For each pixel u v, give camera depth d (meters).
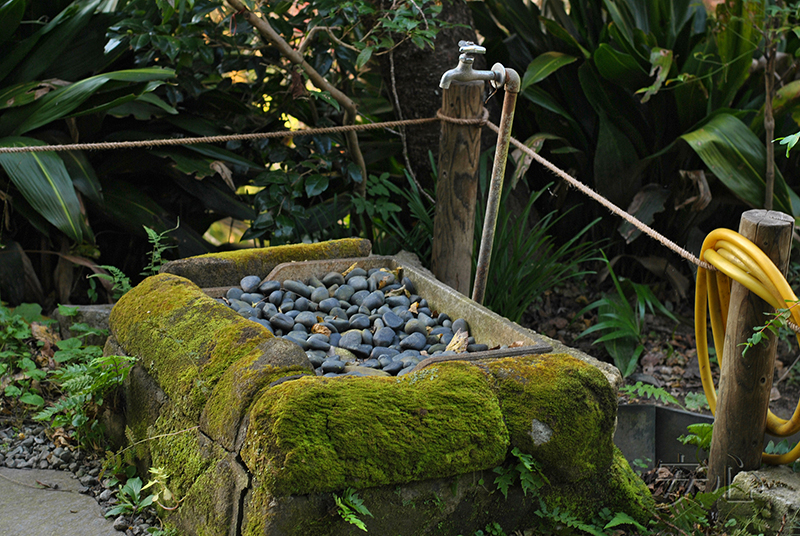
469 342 2.61
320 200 4.25
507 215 3.71
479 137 3.32
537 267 3.78
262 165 4.22
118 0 3.98
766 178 3.65
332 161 4.05
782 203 3.76
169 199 4.05
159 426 2.33
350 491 1.87
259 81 4.10
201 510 2.05
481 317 2.64
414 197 3.92
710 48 4.01
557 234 4.48
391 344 2.61
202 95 4.17
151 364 2.38
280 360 2.06
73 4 3.63
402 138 4.21
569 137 4.36
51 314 3.61
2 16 3.45
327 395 1.91
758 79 4.30
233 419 1.99
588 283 4.39
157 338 2.41
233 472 1.97
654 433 2.96
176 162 3.68
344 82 4.43
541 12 4.89
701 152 3.68
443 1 4.01
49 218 3.27
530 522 2.20
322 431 1.86
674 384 3.64
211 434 2.08
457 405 2.02
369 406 1.93
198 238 3.90
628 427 2.94
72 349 3.07
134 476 2.45
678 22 4.27
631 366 3.63
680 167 4.18
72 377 2.50
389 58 4.11
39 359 3.17
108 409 2.64
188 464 2.14
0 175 3.57
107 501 2.38
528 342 2.39
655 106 4.07
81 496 2.42
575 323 4.09
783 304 2.10
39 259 3.80
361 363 2.45
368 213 3.94
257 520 1.84
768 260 2.14
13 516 2.28
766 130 3.70
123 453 2.52
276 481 1.81
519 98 4.41
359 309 2.79
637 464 2.72
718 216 4.44
